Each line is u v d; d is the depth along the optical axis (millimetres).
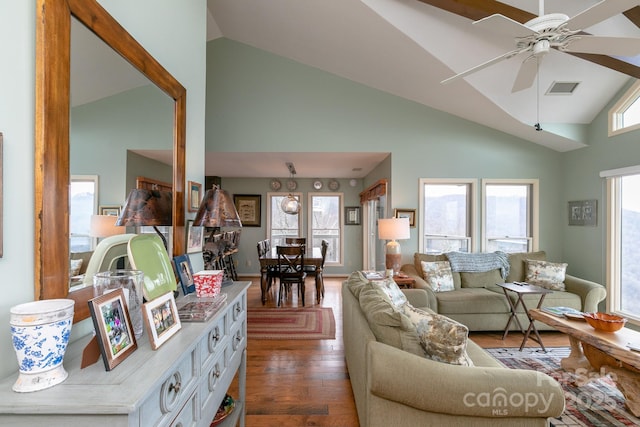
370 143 4520
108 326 810
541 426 1437
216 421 1580
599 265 3877
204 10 2164
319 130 4516
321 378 2543
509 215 4551
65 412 638
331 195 7168
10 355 773
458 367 1472
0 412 638
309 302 4871
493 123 4312
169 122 1629
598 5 1631
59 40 895
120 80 1217
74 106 968
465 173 4500
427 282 3834
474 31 3055
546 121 3980
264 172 6406
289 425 1973
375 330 1728
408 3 2971
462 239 4551
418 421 1469
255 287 5957
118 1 1266
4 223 762
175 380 875
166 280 1336
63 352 739
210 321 1153
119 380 729
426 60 3371
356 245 7125
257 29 4031
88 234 1039
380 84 4336
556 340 3355
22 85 810
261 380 2512
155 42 1557
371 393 1500
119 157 1214
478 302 3473
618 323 2219
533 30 1889
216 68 4539
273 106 4531
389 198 4656
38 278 832
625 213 3656
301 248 4566
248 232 7113
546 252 4480
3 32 771
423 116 4516
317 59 4258
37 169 833
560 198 4488
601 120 3848
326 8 3166
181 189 1714
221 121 4523
